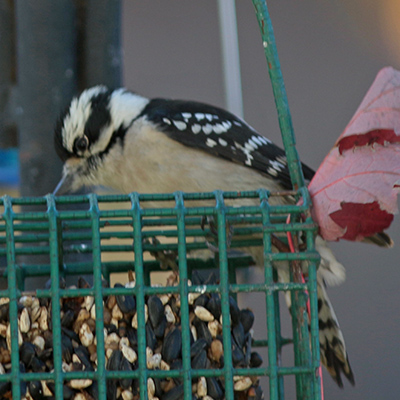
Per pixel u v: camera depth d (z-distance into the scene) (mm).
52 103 7156
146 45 13242
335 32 13562
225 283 4641
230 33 7000
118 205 9641
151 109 7434
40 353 4781
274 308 4742
